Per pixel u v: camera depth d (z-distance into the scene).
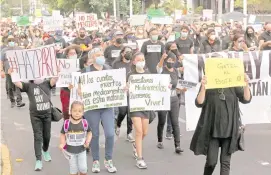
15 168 8.05
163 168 7.92
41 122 7.87
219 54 7.06
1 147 8.85
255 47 12.12
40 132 7.88
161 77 7.94
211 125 6.11
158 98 7.96
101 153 8.81
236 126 6.08
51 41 17.20
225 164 6.16
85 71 7.69
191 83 8.19
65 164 8.23
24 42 19.55
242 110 8.98
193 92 8.21
